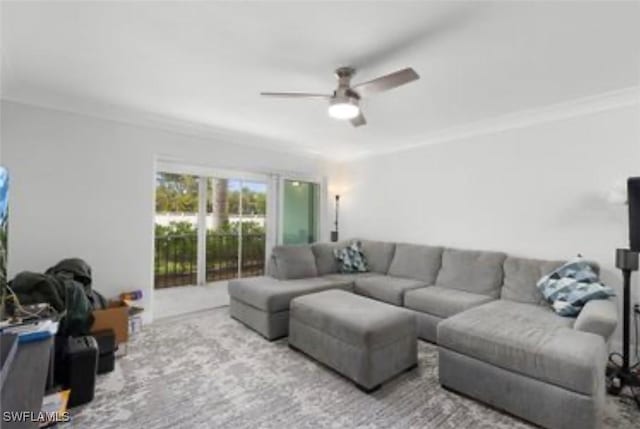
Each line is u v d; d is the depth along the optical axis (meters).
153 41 2.03
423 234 4.37
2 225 1.69
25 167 2.94
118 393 2.17
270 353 2.83
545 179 3.24
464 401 2.12
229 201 5.09
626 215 2.79
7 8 1.71
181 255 5.16
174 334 3.25
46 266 3.03
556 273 2.78
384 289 3.60
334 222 5.65
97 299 2.89
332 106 2.34
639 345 2.67
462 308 2.92
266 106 3.18
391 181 4.81
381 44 2.02
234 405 2.05
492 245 3.65
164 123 3.68
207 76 2.52
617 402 2.13
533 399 1.86
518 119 3.38
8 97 2.86
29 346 1.50
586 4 1.62
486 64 2.27
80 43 2.07
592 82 2.56
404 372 2.51
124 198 3.47
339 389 2.25
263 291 3.24
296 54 2.16
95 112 3.26
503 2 1.62
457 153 3.99
